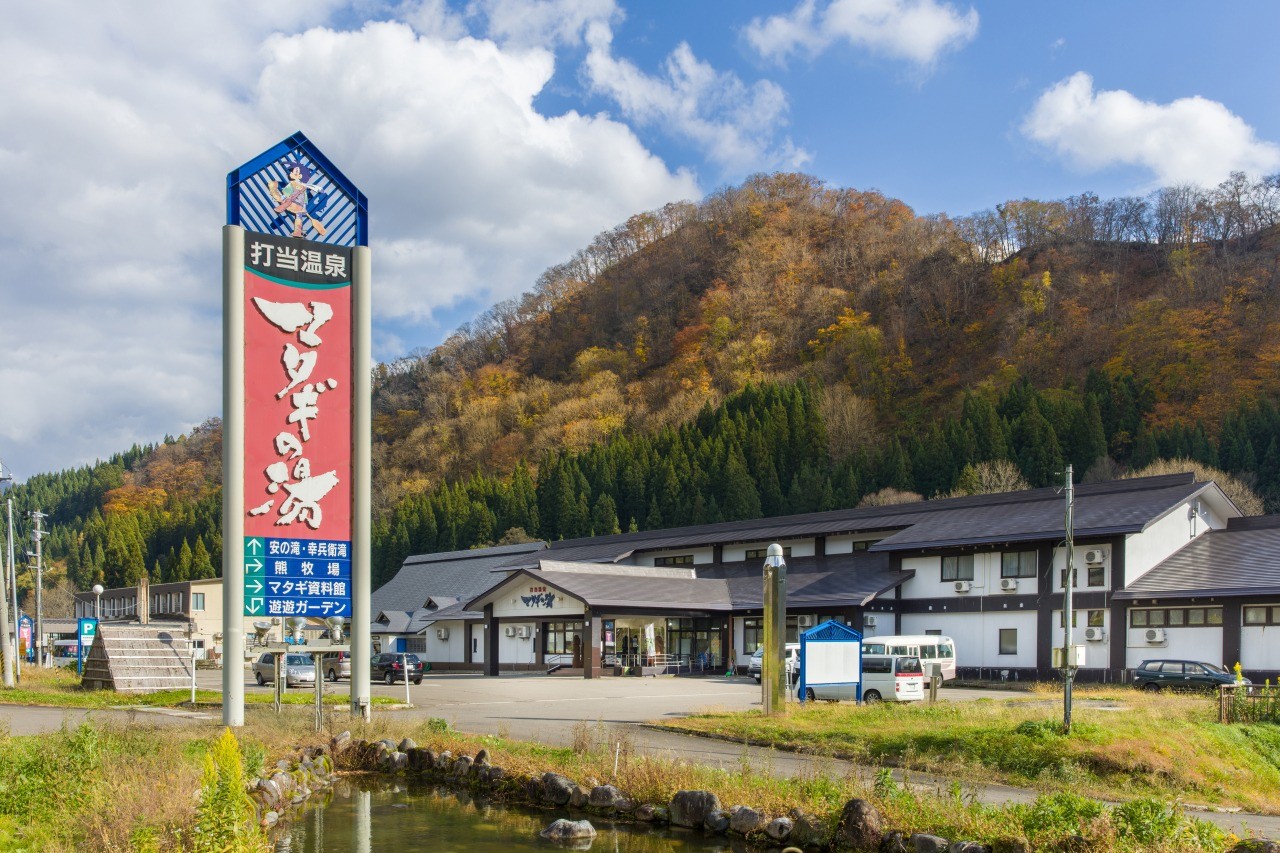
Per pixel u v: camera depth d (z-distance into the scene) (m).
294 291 19.67
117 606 85.56
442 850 12.17
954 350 102.50
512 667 48.25
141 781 12.38
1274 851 9.80
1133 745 16.83
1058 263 108.38
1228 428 64.69
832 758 16.83
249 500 19.09
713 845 12.32
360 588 19.92
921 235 126.75
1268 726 20.05
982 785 14.84
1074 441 68.06
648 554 58.22
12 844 10.67
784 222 143.38
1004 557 39.56
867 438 86.69
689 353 118.38
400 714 24.39
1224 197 108.12
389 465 121.88
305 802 14.89
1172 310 87.00
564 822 12.73
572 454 93.38
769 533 51.53
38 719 22.39
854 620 41.19
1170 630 34.94
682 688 34.69
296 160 20.11
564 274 156.75
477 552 69.56
